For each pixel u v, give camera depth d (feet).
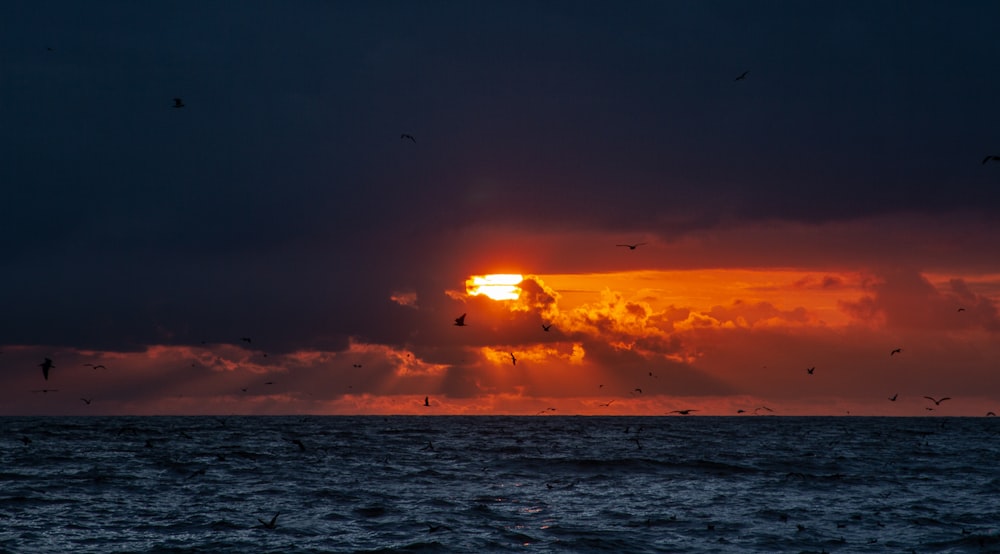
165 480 244.22
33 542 154.81
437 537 160.45
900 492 230.27
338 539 158.81
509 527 171.12
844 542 157.69
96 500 203.41
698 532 166.71
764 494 224.94
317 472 270.26
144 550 149.07
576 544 155.22
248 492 219.82
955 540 159.22
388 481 247.09
